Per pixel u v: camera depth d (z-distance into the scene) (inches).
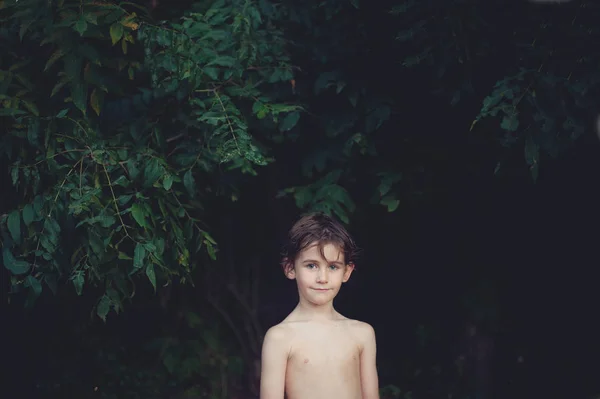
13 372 209.8
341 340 119.5
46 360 216.8
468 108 180.5
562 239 223.6
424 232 221.9
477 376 221.9
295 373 117.4
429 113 184.7
